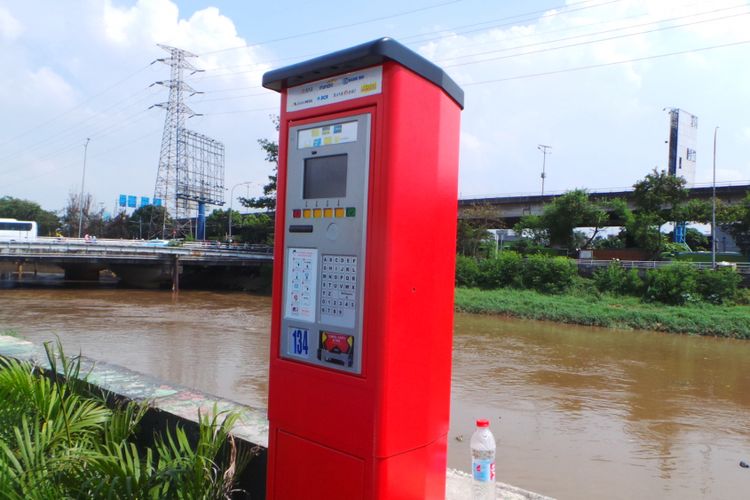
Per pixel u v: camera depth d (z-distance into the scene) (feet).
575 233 149.18
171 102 201.98
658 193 124.47
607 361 54.65
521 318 89.71
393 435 6.14
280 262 7.20
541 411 35.81
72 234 229.66
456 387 41.98
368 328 6.12
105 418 8.73
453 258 7.39
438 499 7.12
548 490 23.26
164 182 202.28
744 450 29.35
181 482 6.94
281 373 7.09
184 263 128.57
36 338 55.98
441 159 6.84
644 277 101.91
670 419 34.96
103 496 6.68
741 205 117.19
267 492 7.23
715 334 74.23
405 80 6.10
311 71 6.54
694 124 169.17
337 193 6.58
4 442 7.55
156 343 56.08
